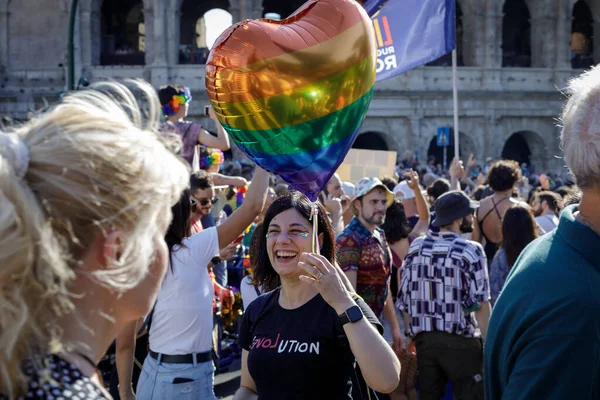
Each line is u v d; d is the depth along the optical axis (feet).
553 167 161.07
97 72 146.10
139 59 153.07
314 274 12.77
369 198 23.70
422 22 41.06
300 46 11.75
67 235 6.12
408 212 38.86
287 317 14.20
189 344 18.38
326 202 30.71
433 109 154.20
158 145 6.77
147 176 6.42
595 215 9.46
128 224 6.37
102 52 160.15
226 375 37.32
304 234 14.55
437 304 23.21
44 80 145.48
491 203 33.91
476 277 23.15
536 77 159.53
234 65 11.83
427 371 23.59
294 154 12.75
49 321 6.10
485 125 157.28
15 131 6.47
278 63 11.73
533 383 8.94
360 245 23.31
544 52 161.07
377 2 41.19
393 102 152.66
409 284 23.91
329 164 13.16
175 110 30.73
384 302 23.79
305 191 13.60
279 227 14.62
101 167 6.15
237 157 140.77
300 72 11.80
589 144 9.18
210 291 18.80
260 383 13.99
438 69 155.63
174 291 18.29
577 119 9.39
